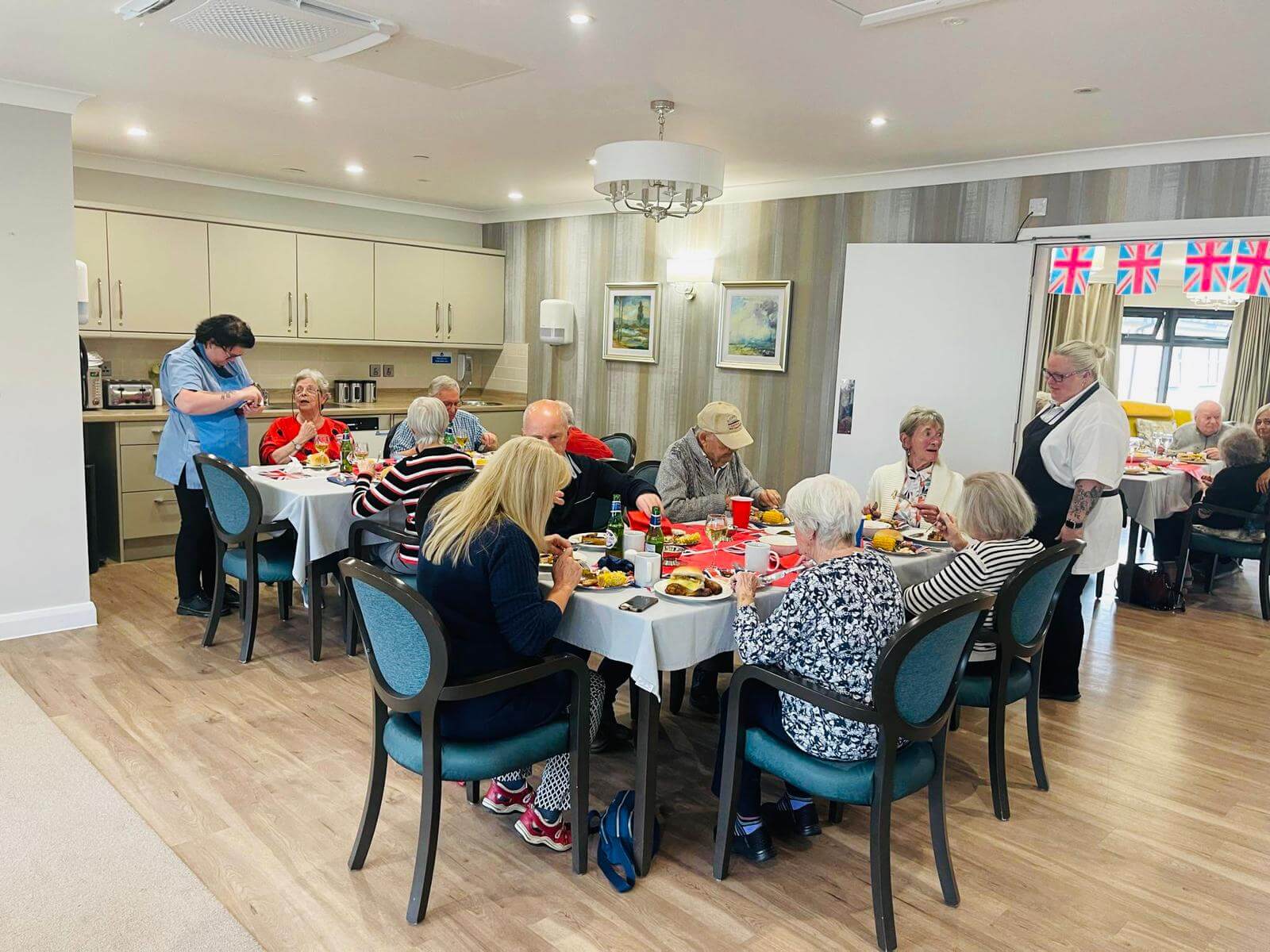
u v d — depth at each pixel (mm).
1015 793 2883
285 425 4742
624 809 2430
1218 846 2592
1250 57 2967
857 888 2340
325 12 2787
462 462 3502
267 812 2605
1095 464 3467
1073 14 2654
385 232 7098
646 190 3553
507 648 2146
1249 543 4934
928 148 4531
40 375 3928
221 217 5918
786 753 2193
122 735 3066
